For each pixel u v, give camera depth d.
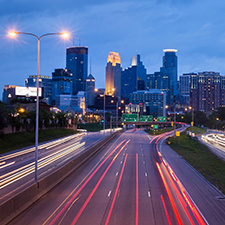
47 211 17.67
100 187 24.61
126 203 19.80
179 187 25.52
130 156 47.12
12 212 16.45
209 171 35.41
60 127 115.69
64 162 37.44
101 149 57.41
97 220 16.12
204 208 19.39
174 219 16.69
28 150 53.81
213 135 105.75
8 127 65.50
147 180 28.06
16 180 26.28
